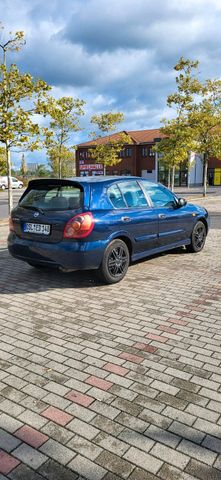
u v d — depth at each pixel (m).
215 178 50.72
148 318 4.50
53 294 5.42
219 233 10.84
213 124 22.75
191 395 2.98
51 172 65.81
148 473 2.24
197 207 8.10
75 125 23.45
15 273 6.55
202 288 5.62
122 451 2.41
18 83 12.38
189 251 8.05
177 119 22.06
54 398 2.97
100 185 5.75
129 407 2.84
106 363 3.47
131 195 6.32
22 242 5.77
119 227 5.77
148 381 3.18
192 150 23.80
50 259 5.47
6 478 2.23
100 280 5.79
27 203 5.94
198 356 3.58
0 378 3.25
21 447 2.46
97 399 2.94
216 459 2.34
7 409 2.84
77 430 2.61
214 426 2.62
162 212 6.81
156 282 5.94
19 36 12.86
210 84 21.91
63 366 3.43
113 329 4.20
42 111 13.01
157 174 50.03
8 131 12.32
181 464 2.30
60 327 4.28
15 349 3.77
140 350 3.71
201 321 4.39
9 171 13.81
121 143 30.16
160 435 2.54
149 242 6.52
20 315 4.66
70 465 2.31
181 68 21.14
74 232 5.23
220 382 3.15
